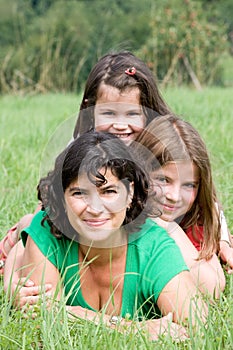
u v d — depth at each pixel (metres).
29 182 5.96
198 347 2.99
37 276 3.57
